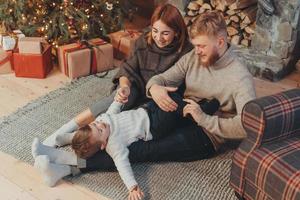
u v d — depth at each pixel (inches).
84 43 110.3
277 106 59.9
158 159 78.0
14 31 110.6
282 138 62.1
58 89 103.3
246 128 62.4
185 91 80.3
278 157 58.3
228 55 71.9
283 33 109.2
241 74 71.4
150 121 75.9
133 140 75.1
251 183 62.6
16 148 82.3
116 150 72.2
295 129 62.5
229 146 83.3
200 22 69.4
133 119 75.6
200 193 71.9
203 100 77.6
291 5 105.0
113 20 118.6
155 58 84.2
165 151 76.4
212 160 79.7
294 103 61.2
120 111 81.2
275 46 112.1
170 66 83.0
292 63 116.9
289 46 110.5
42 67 106.1
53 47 112.3
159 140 76.5
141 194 69.0
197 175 76.0
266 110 58.9
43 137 85.8
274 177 57.2
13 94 100.4
